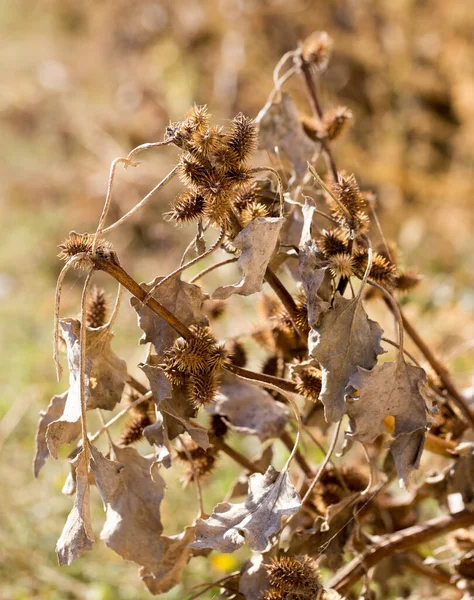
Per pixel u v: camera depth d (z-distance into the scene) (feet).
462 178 7.73
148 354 2.87
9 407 5.74
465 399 3.32
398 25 8.04
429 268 7.30
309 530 2.98
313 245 2.80
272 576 2.85
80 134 10.47
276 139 3.19
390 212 7.63
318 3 8.50
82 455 2.80
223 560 4.00
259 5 8.63
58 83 11.60
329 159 3.22
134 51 10.91
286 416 3.08
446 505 3.25
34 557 4.20
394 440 2.83
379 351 2.78
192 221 2.80
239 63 8.59
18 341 6.99
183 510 4.44
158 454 2.82
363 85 8.65
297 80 7.85
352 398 2.78
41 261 8.85
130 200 9.10
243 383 3.11
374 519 3.33
